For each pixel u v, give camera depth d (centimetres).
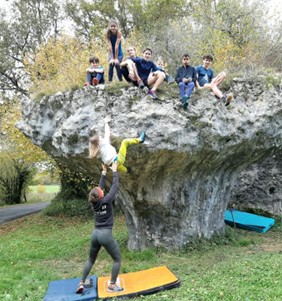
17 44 2411
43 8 2520
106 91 758
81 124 754
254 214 1273
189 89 749
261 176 1303
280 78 899
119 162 649
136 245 902
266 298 542
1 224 1773
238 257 820
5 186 2830
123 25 2533
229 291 576
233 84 850
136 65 777
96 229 598
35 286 673
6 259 902
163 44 2086
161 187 851
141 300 573
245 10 2009
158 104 748
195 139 761
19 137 1593
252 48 1848
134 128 730
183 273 717
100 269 789
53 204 1805
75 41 2047
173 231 888
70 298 575
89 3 2516
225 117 795
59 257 912
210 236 949
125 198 890
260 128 859
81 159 815
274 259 762
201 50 1873
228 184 995
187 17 2338
